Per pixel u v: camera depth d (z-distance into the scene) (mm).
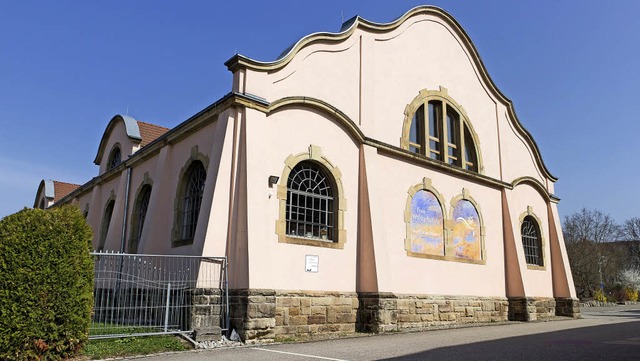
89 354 9125
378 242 14938
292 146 13891
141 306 11758
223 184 12492
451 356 9273
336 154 14977
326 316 13641
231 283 12070
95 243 22312
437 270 17500
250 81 13281
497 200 21344
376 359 8961
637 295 52969
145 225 15414
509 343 11445
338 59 15781
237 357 9305
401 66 18125
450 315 17469
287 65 14203
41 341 8336
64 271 8773
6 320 8031
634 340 11953
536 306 21703
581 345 10945
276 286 12766
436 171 18453
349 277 14602
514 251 20750
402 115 17688
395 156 16922
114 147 24844
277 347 10875
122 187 19828
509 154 22625
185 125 14984
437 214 18094
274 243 12969
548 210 24438
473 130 20938
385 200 16188
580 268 49219
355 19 16516
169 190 15828
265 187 12828
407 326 15703
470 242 19312
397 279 15953
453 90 20328
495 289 19984
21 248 8367
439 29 20297
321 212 14539
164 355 9602
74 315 8781
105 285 15070
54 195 33906
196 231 12406
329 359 9008
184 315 11578
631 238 76688
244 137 12797
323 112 14844
